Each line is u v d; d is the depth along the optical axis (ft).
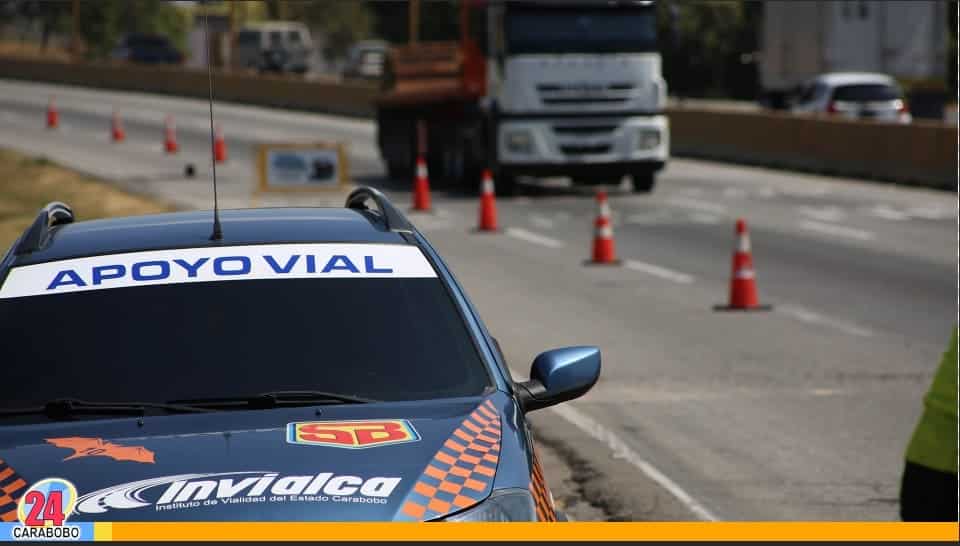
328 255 53.83
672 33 290.76
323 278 52.44
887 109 415.44
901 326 142.92
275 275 52.44
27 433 44.78
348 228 56.39
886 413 104.17
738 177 347.56
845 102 415.03
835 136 350.02
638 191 303.27
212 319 50.24
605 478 86.89
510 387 49.52
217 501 39.34
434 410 46.34
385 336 50.16
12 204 287.69
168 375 48.08
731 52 630.74
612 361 124.98
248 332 49.80
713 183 329.31
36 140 476.54
